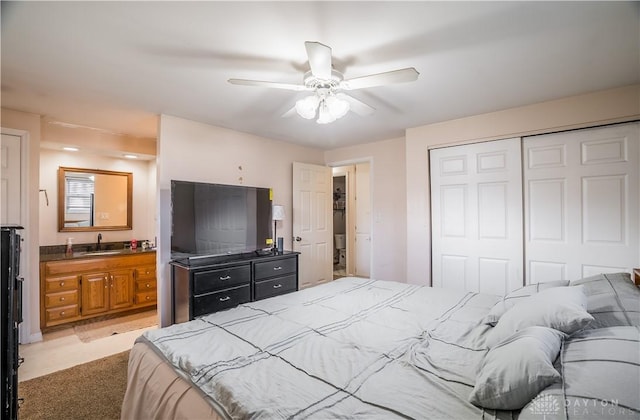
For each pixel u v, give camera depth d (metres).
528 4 1.48
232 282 3.04
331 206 4.92
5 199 2.78
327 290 2.41
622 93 2.44
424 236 3.45
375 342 1.44
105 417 1.83
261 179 3.99
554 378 0.88
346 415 0.92
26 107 2.80
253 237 3.69
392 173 4.18
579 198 2.65
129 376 1.48
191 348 1.37
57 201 3.76
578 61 2.03
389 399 1.00
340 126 3.53
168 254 3.05
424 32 1.70
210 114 3.06
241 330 1.59
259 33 1.71
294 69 2.13
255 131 3.74
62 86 2.37
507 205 2.98
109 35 1.71
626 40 1.78
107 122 3.29
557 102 2.70
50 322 3.21
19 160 2.86
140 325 3.43
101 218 4.09
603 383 0.79
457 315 1.81
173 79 2.27
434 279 3.42
